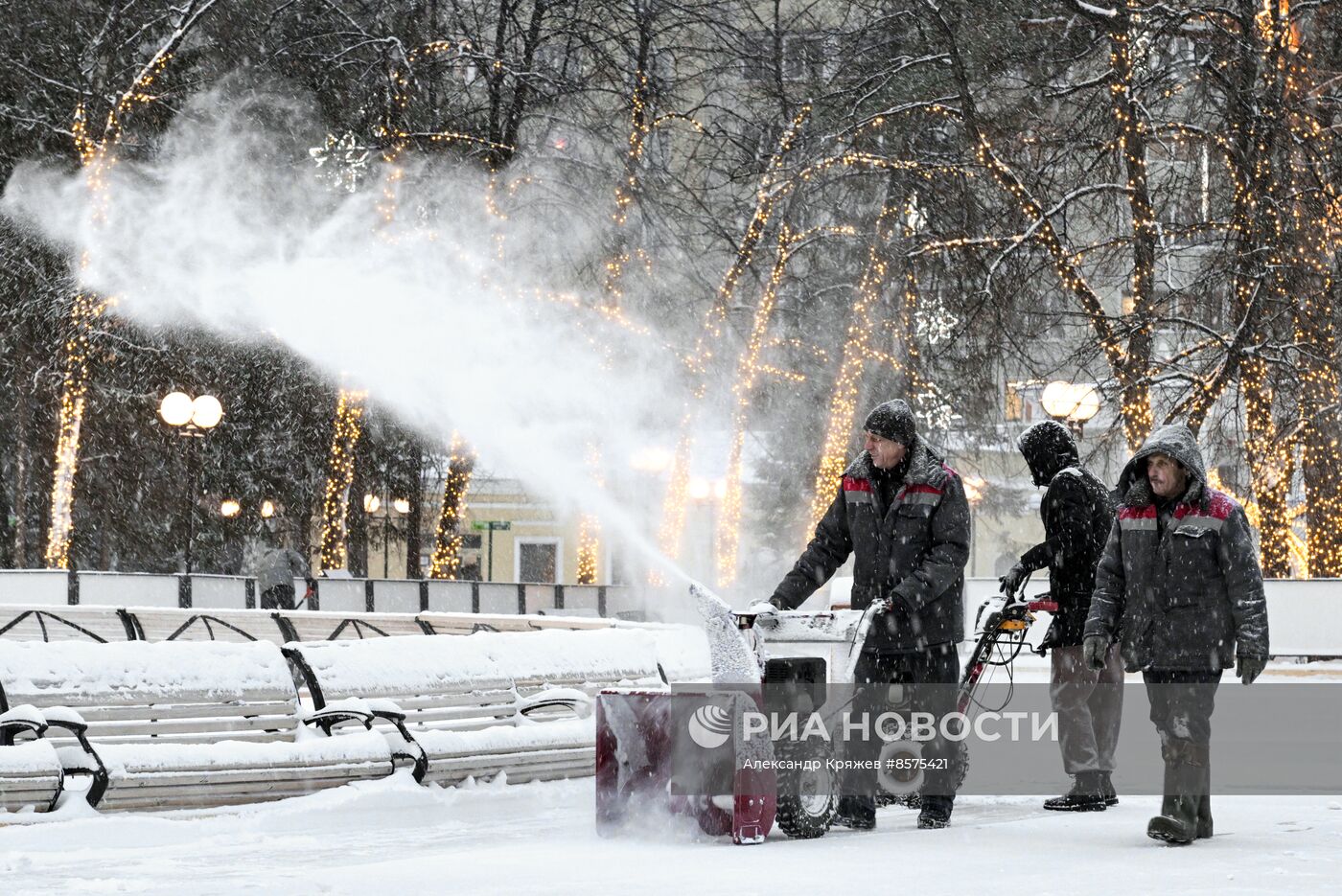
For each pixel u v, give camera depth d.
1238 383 42.16
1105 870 8.56
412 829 10.99
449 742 12.55
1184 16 40.66
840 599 15.97
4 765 10.27
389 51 46.25
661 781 10.34
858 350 48.75
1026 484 68.19
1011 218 44.69
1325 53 42.09
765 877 8.32
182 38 44.62
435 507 59.84
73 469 44.38
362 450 50.47
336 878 8.43
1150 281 41.81
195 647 11.94
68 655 11.25
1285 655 36.16
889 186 47.56
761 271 52.41
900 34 46.97
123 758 10.74
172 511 53.03
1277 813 11.70
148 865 9.13
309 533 56.34
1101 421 55.84
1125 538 10.32
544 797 12.74
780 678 10.20
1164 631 10.14
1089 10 41.72
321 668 12.48
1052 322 44.25
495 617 20.06
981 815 11.87
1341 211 39.81
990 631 11.98
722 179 51.75
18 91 46.41
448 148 46.19
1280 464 41.69
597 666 14.89
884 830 10.83
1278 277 39.62
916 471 10.92
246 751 11.43
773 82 49.34
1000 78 44.16
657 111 48.50
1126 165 43.03
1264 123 39.78
